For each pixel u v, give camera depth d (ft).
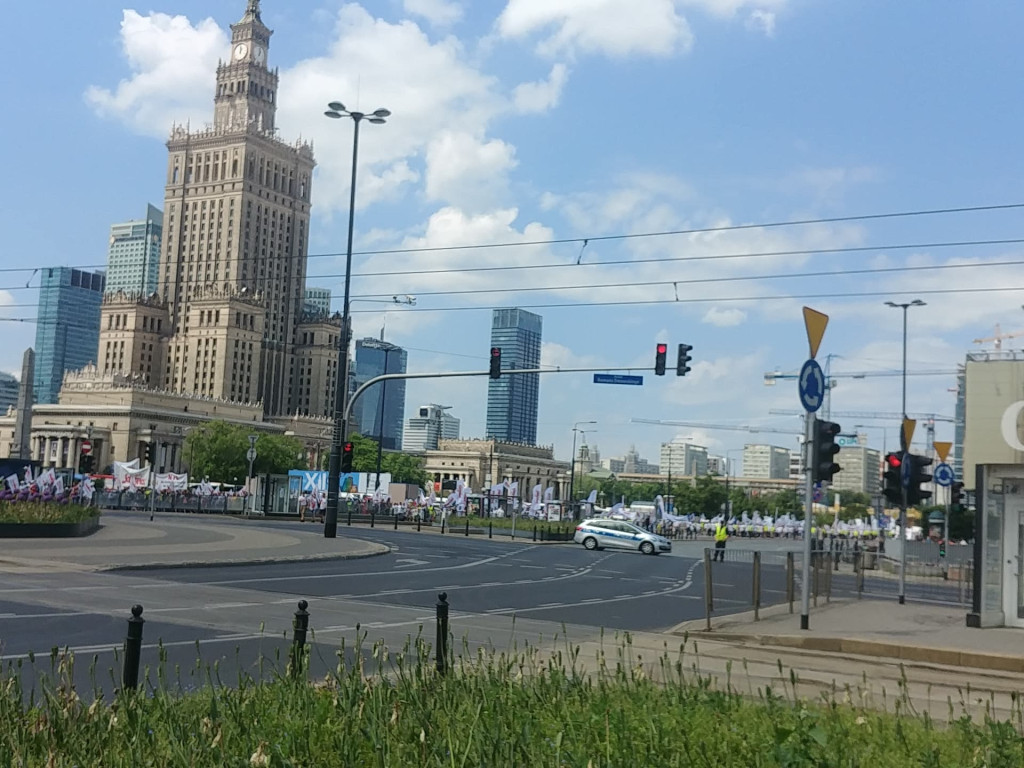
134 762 19.42
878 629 62.44
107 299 619.67
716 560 162.50
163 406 542.98
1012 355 158.51
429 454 642.63
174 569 91.40
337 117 148.15
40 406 554.46
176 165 635.66
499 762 20.49
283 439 479.82
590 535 197.77
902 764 22.82
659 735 22.90
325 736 22.40
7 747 20.10
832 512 494.18
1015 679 48.80
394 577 95.61
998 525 67.77
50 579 75.66
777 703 29.99
